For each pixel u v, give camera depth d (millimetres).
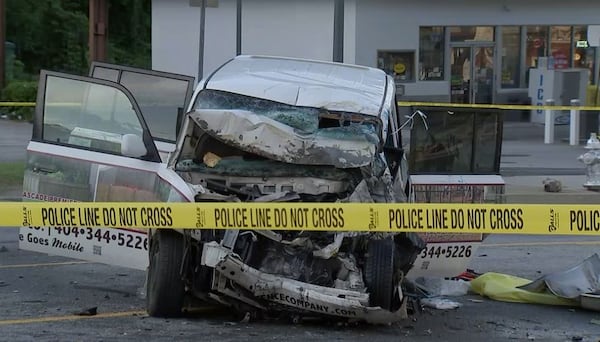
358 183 14875
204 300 14961
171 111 18594
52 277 18625
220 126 14852
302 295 13391
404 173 15945
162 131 18547
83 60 109125
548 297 17172
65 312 15305
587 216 13062
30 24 106250
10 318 14805
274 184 15031
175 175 14836
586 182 32875
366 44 55250
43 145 16922
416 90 56969
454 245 16906
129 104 16328
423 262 16734
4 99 61469
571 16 60969
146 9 122125
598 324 15531
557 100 59438
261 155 14992
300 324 14586
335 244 13727
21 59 106375
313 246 13961
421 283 18109
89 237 16516
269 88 16078
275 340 13484
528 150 46312
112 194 16016
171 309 14609
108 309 15570
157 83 18719
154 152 15852
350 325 14617
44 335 13641
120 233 16250
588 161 32469
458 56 59031
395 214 13164
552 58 61688
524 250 23875
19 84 62312
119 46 118375
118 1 117750
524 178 35312
